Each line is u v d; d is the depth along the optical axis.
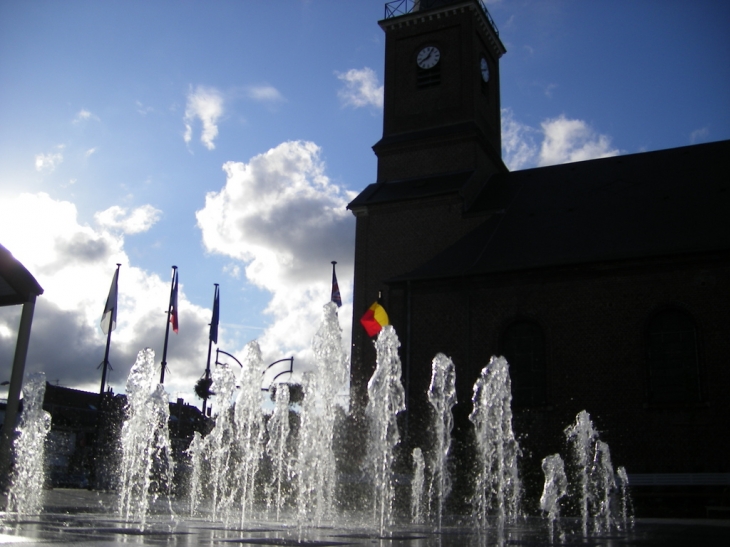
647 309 22.80
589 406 22.72
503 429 21.84
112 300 34.31
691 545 8.88
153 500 19.53
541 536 10.51
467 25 33.72
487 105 35.12
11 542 6.64
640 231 24.62
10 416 15.70
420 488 22.77
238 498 23.47
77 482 32.91
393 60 35.00
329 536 9.05
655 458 21.52
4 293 16.47
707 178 26.69
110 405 39.25
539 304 24.33
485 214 29.20
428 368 25.41
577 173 30.41
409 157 33.16
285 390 23.11
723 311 21.83
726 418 21.03
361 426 24.91
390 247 30.53
